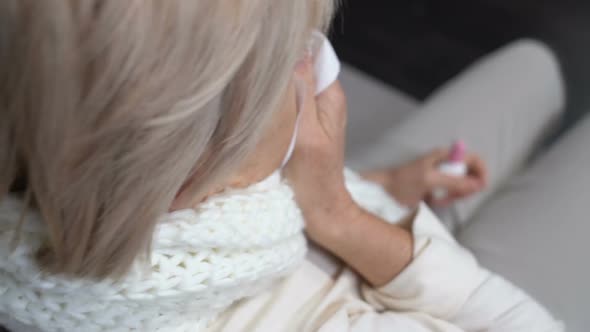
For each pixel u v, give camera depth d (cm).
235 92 32
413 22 162
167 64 27
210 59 28
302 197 50
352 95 110
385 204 69
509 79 101
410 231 58
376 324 52
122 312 39
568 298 67
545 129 105
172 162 31
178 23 26
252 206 41
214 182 37
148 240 34
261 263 44
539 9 156
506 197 83
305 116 46
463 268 54
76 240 33
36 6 24
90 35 25
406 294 54
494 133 96
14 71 26
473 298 54
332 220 51
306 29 35
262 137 39
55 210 31
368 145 99
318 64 46
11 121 27
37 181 30
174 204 38
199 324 46
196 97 29
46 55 25
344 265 58
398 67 155
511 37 154
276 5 30
